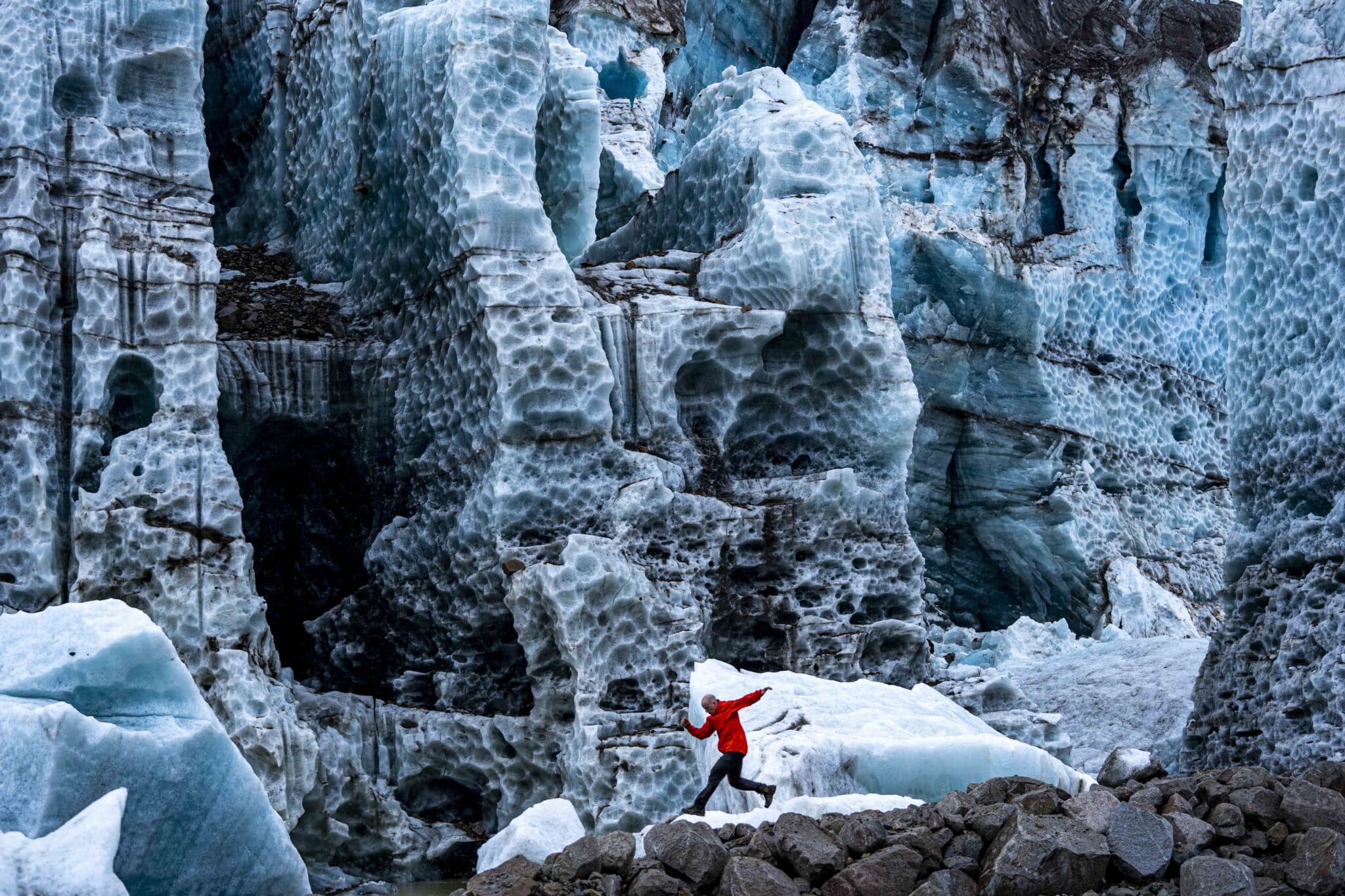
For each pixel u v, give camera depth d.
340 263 20.78
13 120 16.23
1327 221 16.77
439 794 17.47
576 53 21.83
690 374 18.69
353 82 20.55
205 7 17.59
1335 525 16.33
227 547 16.03
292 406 18.91
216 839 11.47
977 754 13.66
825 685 15.30
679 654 16.98
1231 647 17.19
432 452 18.39
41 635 11.68
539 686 17.06
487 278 17.56
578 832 12.90
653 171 27.09
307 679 18.83
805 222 18.81
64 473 15.98
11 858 9.70
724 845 10.55
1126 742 19.16
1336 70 16.73
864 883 9.96
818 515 18.34
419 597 18.27
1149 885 10.12
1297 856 10.13
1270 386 17.19
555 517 17.44
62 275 16.28
